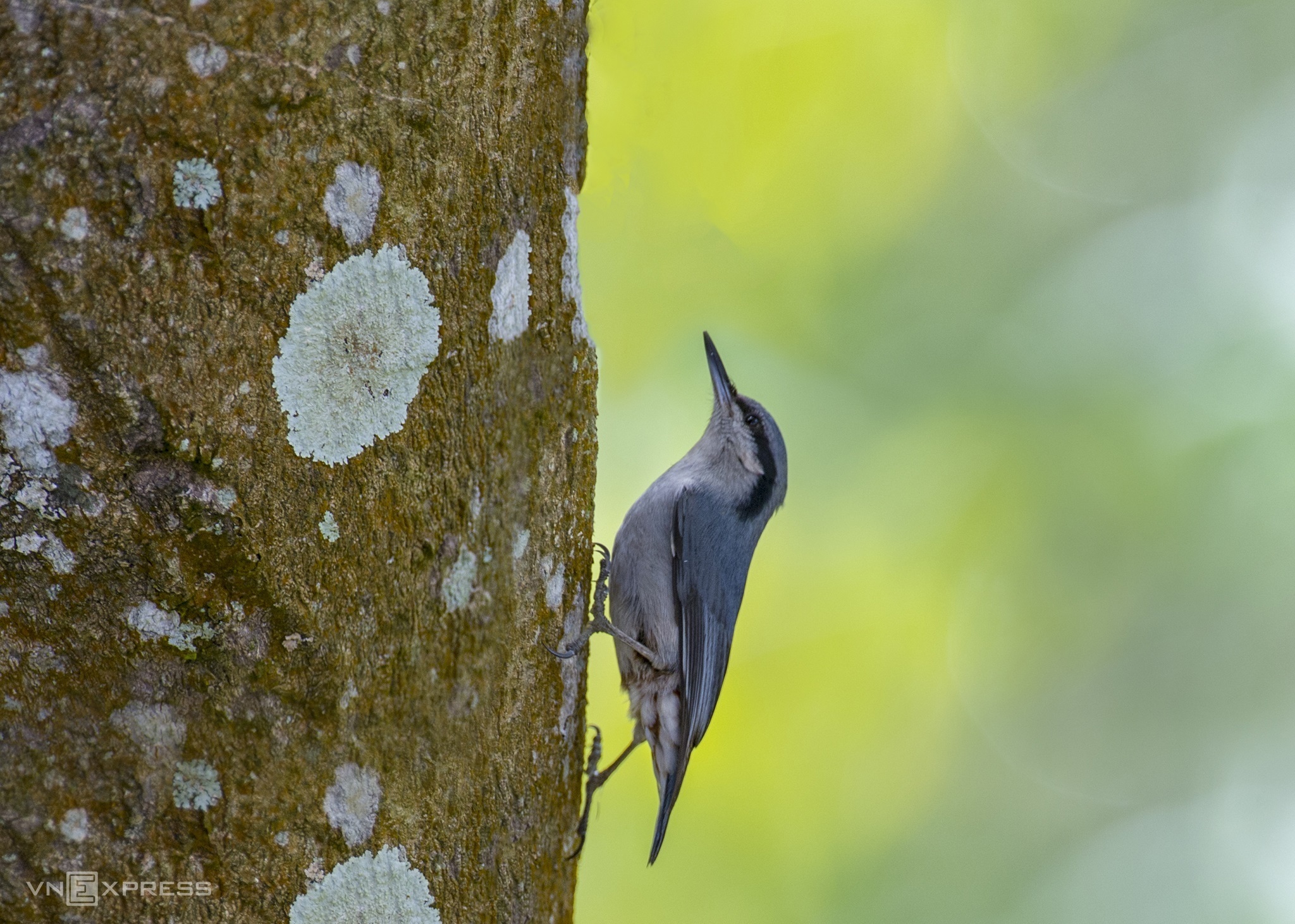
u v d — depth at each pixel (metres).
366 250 4.81
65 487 4.37
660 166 10.28
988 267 11.47
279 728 4.77
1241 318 11.59
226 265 4.45
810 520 10.73
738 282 10.59
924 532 10.87
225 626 4.62
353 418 4.83
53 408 4.32
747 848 10.23
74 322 4.26
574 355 6.16
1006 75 11.66
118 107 4.24
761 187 10.57
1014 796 11.16
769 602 10.62
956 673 10.85
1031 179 11.68
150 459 4.43
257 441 4.57
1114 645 11.40
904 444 10.98
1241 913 11.45
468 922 5.56
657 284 10.45
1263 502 11.29
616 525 9.95
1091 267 11.71
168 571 4.50
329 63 4.61
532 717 5.99
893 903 10.41
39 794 4.48
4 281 4.19
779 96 10.47
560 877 6.35
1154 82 12.06
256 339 4.54
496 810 5.73
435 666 5.30
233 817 4.67
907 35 10.78
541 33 5.60
